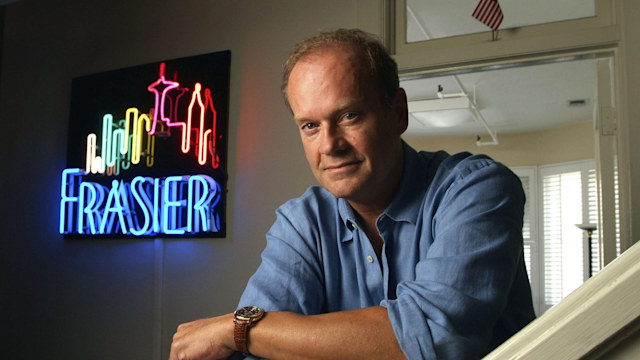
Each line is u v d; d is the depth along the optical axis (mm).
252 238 2426
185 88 2641
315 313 843
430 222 767
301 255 852
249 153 2482
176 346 760
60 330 2885
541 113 6141
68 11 3100
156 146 2688
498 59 2086
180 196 2602
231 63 2578
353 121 704
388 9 2268
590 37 1918
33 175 3074
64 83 3064
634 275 235
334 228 877
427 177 824
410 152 830
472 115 5570
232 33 2598
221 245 2494
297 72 715
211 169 2527
